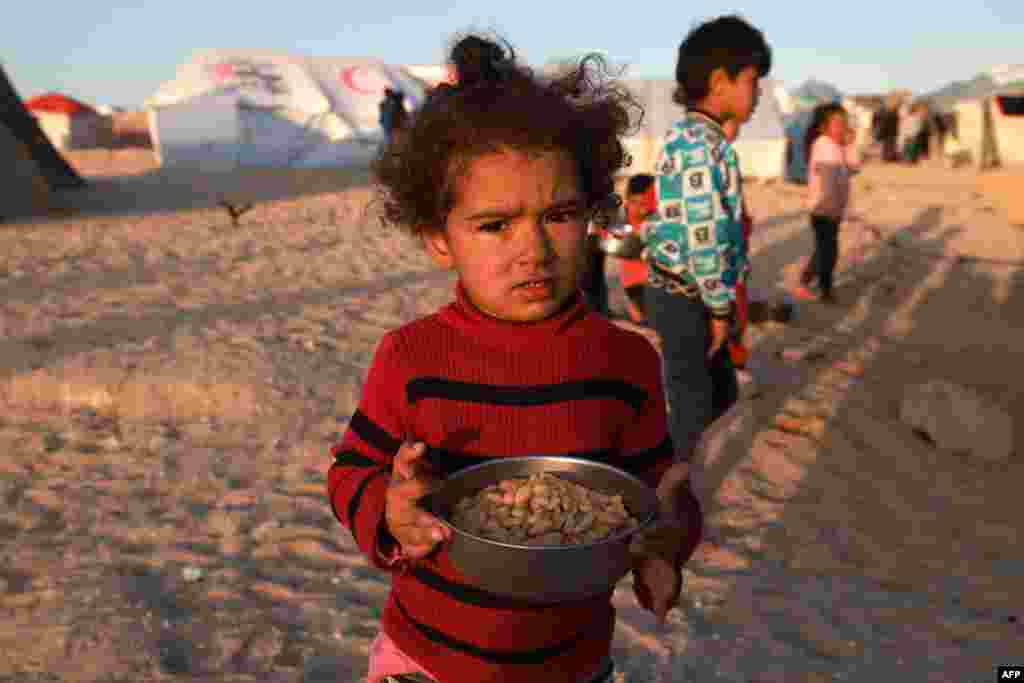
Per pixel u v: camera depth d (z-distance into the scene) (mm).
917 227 13273
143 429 4824
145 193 17281
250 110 23328
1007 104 25531
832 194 8016
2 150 13609
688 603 3252
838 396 5551
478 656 1259
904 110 33906
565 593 1067
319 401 5184
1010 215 14188
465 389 1269
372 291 8234
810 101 39344
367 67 25844
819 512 4043
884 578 3475
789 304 7445
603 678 1363
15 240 10945
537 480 1181
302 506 3971
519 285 1176
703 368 3139
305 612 3131
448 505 1181
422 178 1203
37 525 3732
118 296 7695
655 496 1149
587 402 1282
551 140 1118
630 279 5566
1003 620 3139
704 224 2947
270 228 12312
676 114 20078
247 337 6312
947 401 4934
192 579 3307
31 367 5367
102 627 2961
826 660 2902
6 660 2787
